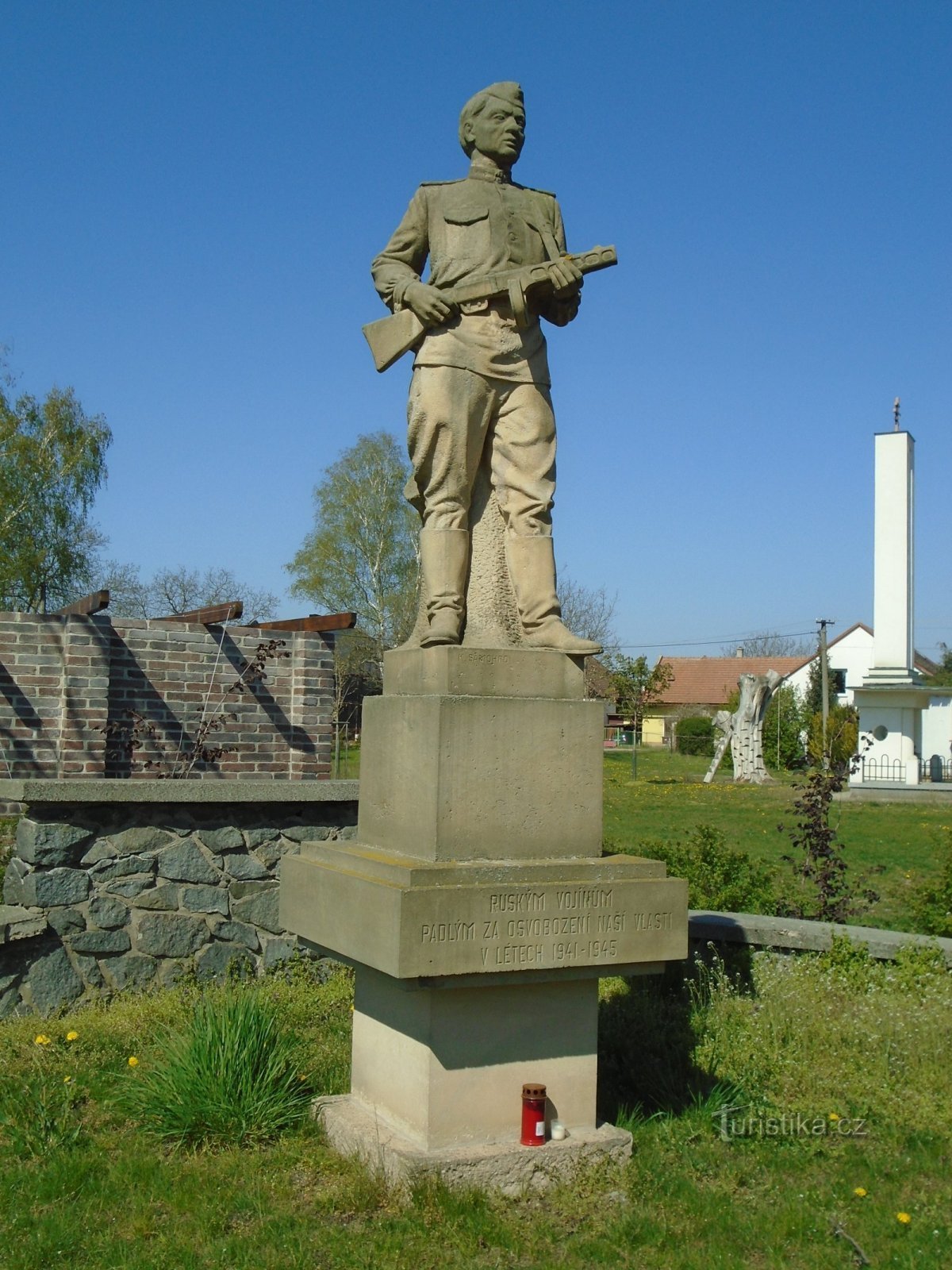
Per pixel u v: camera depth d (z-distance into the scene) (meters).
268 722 12.48
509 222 5.11
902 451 31.00
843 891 10.22
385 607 48.97
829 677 48.56
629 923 4.52
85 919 7.11
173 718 12.04
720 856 8.71
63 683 11.49
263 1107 4.88
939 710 44.09
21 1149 4.70
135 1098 5.00
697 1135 4.93
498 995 4.48
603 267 4.95
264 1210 4.18
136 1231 4.03
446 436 4.90
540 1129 4.43
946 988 6.19
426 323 4.96
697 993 6.49
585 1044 4.64
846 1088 5.39
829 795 8.72
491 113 5.18
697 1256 3.92
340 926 4.55
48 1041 5.84
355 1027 5.00
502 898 4.30
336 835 7.87
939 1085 5.45
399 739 4.74
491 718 4.54
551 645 4.84
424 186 5.24
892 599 30.77
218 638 12.28
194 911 7.41
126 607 55.41
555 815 4.64
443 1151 4.35
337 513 49.53
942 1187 4.54
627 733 62.03
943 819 21.52
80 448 32.97
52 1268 3.78
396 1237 3.94
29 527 32.50
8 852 9.91
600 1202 4.25
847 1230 4.14
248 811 7.64
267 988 7.05
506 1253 3.90
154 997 6.90
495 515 5.07
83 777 11.48
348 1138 4.63
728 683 67.50
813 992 6.29
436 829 4.42
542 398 5.06
